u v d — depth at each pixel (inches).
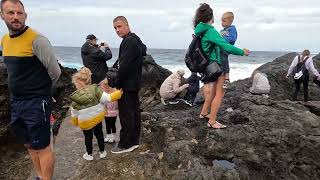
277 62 528.4
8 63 142.0
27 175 254.2
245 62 2039.9
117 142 226.1
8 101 295.3
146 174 188.7
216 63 210.1
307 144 217.0
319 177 213.2
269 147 213.0
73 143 230.5
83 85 185.0
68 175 190.1
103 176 187.0
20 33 138.6
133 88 193.2
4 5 133.3
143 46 196.5
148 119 252.4
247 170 201.2
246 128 221.9
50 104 152.2
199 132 222.7
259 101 263.1
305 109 263.1
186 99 314.5
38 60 142.7
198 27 205.9
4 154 281.0
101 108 189.2
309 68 397.1
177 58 2362.2
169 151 201.9
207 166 192.7
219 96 220.5
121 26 185.3
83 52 307.3
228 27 247.1
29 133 149.9
